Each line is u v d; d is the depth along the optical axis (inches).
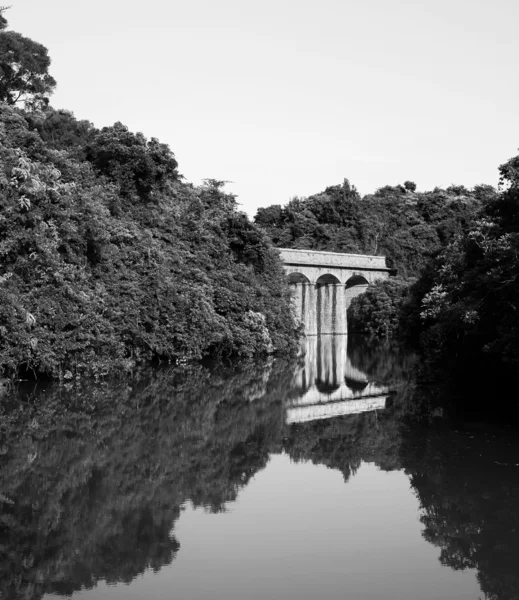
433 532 606.5
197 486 740.7
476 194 4933.6
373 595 485.7
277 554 558.6
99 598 476.7
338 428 1057.5
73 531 599.8
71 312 1322.6
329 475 788.0
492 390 1423.5
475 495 697.0
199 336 1791.3
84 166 1818.4
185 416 1131.9
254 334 2082.9
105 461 830.5
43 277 1283.2
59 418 1061.1
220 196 2539.4
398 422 1083.9
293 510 665.6
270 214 4500.5
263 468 820.0
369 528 617.9
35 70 2235.5
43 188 1317.7
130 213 1899.6
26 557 544.4
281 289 2433.6
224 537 592.7
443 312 1625.2
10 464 801.6
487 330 1326.3
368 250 4296.3
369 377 1732.3
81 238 1432.1
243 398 1352.1
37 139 1587.1
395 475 780.6
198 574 518.0
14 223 1230.3
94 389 1347.2
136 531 603.5
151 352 1723.7
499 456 839.7
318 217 4483.3
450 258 2187.5
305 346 2795.3
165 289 1707.7
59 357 1311.5
